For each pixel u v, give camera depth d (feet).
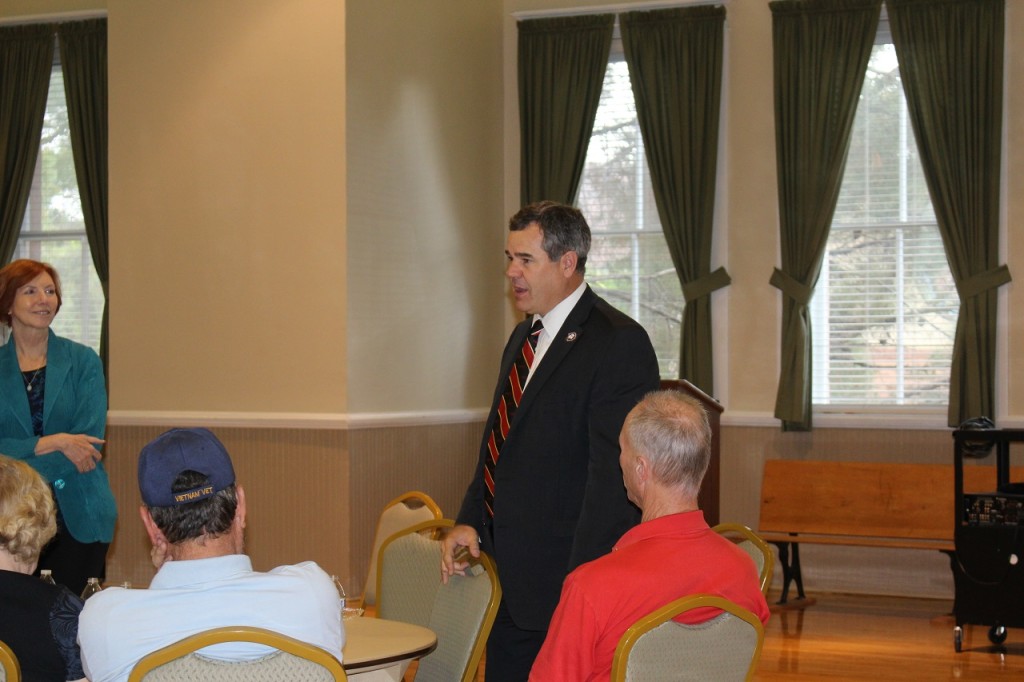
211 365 19.45
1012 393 20.88
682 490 6.59
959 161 20.89
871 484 20.47
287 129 18.99
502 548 8.55
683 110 22.21
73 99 23.77
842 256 22.13
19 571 6.64
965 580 16.40
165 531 5.78
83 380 12.05
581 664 6.16
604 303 8.86
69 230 24.49
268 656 5.67
